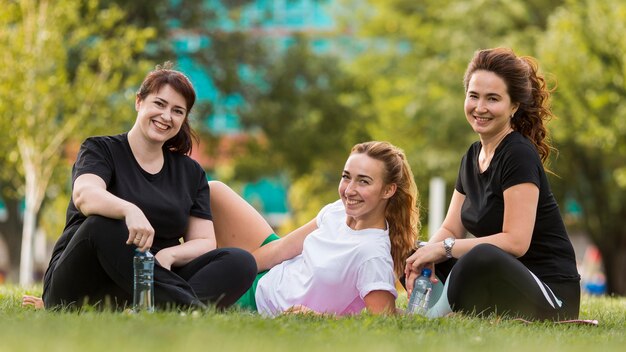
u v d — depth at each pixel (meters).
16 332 6.79
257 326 7.64
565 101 35.22
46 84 27.94
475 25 39.22
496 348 7.04
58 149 30.12
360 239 9.71
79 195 9.02
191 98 9.69
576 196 42.69
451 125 38.69
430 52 42.78
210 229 9.88
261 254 10.37
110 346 6.16
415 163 39.50
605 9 34.34
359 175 9.70
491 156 9.96
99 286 9.12
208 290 9.27
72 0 29.19
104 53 29.55
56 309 8.98
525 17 39.19
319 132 42.19
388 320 8.46
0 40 28.06
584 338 8.23
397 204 9.92
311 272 9.74
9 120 28.00
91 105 29.14
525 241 9.60
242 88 40.47
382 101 42.59
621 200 41.47
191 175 9.93
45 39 28.17
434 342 7.25
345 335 7.41
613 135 34.34
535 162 9.75
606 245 43.06
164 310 8.74
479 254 9.33
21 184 31.50
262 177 44.94
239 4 40.53
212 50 39.88
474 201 10.10
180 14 39.09
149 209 9.46
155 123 9.52
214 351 6.11
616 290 43.25
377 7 44.03
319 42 51.75
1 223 37.97
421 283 9.73
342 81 42.56
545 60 35.12
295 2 50.31
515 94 9.91
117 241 8.76
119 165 9.52
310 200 55.31
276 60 41.31
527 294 9.44
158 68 9.79
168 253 9.38
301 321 8.27
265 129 40.91
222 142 43.94
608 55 34.91
